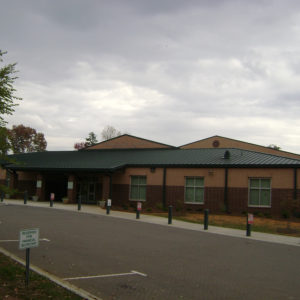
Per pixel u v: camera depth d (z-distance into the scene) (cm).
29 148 6581
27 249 691
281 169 2444
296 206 2052
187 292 711
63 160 3400
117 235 1411
